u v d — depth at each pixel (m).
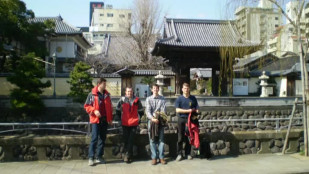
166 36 21.67
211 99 18.42
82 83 20.62
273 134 7.53
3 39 26.59
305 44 7.77
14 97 18.88
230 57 17.84
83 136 6.97
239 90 29.75
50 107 20.56
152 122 6.35
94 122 6.23
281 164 6.31
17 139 6.68
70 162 6.58
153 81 30.39
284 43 12.26
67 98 20.84
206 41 19.89
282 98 19.25
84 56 39.31
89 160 6.26
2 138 6.63
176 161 6.62
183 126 6.62
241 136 7.41
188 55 20.03
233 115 18.48
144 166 6.20
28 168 6.01
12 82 18.70
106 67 36.28
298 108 19.39
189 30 21.09
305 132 7.11
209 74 40.88
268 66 34.91
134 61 39.81
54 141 6.81
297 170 5.83
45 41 36.41
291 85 29.83
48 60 33.12
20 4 26.58
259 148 7.53
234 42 17.78
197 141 6.48
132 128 6.51
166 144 7.30
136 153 7.11
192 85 41.56
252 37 13.17
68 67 37.44
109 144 7.01
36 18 40.16
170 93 29.39
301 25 8.70
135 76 30.89
